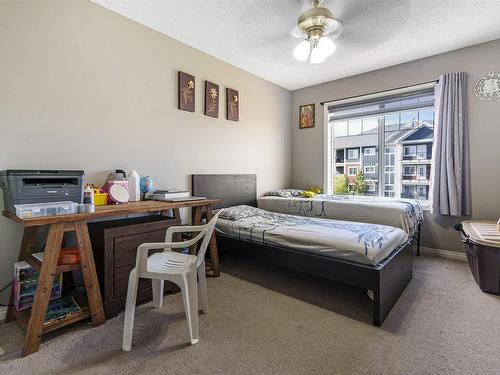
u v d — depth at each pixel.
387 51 2.92
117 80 2.24
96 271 1.75
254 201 3.62
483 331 1.58
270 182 3.94
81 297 1.82
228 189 3.23
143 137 2.43
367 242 1.80
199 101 2.90
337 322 1.69
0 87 1.70
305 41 2.15
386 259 1.81
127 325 1.43
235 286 2.25
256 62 3.21
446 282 2.31
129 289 1.46
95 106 2.12
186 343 1.47
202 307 1.84
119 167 2.28
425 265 2.76
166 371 1.27
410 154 3.50
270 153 3.92
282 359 1.35
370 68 3.42
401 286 2.05
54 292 1.74
